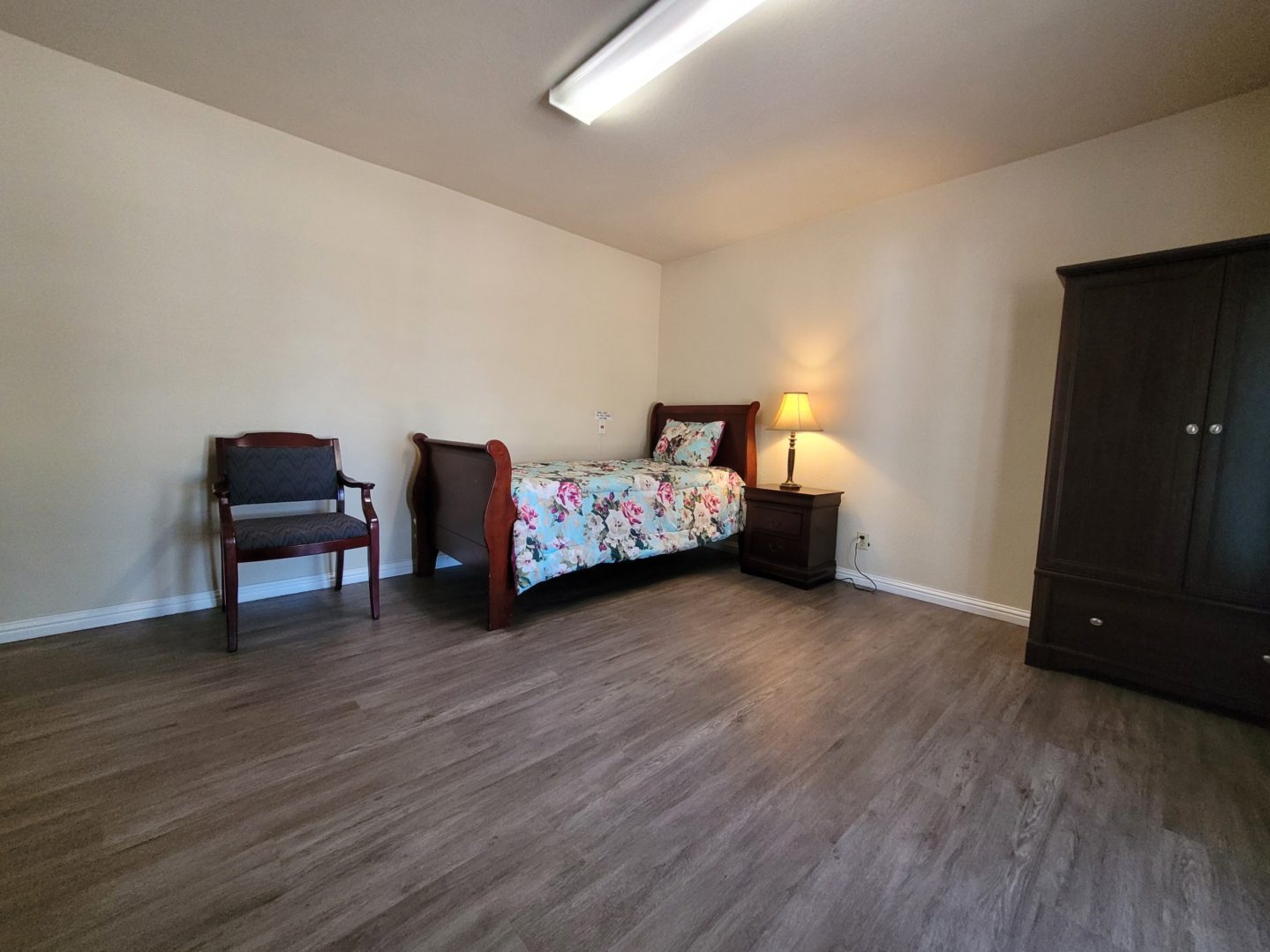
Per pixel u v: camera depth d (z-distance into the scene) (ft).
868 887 3.73
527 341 12.25
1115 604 6.81
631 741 5.39
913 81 6.81
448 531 9.82
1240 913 3.57
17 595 7.21
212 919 3.34
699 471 11.55
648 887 3.68
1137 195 7.77
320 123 8.41
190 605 8.52
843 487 11.29
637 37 6.01
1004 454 9.12
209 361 8.38
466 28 6.15
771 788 4.74
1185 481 6.29
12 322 6.94
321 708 5.83
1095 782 4.91
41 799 4.34
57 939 3.18
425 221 10.47
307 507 9.55
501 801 4.49
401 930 3.31
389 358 10.25
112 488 7.75
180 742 5.16
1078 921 3.49
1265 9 5.46
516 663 7.07
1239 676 6.03
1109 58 6.30
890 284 10.43
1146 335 6.48
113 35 6.54
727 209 11.13
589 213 11.58
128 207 7.58
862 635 8.32
